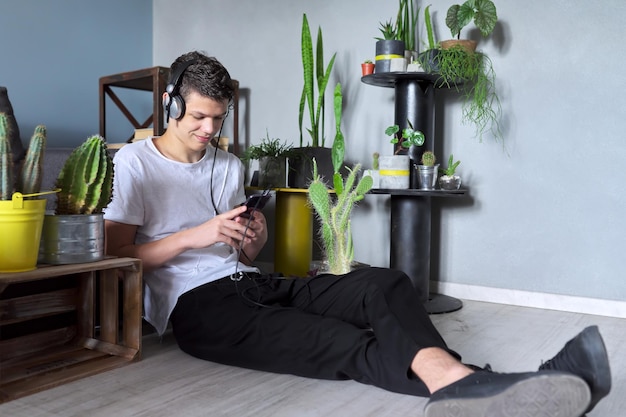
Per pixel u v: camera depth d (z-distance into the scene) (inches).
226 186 72.0
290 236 107.0
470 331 80.5
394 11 110.3
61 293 64.0
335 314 58.4
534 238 99.0
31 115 121.3
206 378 58.6
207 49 134.9
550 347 72.7
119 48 136.6
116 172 64.5
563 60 95.5
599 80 93.0
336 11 116.6
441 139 106.0
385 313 50.8
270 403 52.1
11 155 52.7
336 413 50.1
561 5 95.3
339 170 112.5
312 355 54.5
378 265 112.7
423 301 98.7
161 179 66.6
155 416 48.8
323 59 118.1
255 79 128.0
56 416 48.3
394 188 96.4
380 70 96.9
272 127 126.0
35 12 121.0
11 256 52.0
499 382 38.0
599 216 93.7
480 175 103.0
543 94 97.3
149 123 135.9
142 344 70.7
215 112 63.1
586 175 94.5
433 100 100.4
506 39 99.7
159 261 63.7
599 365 37.6
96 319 73.0
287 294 62.6
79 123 129.7
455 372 43.4
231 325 59.6
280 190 104.2
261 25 126.9
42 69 122.7
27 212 52.6
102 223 60.4
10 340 59.4
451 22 95.9
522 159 99.4
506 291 101.0
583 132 94.4
